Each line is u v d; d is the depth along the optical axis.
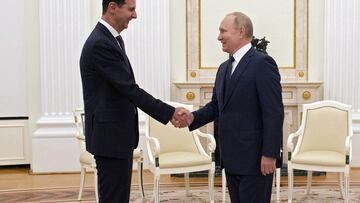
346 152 4.66
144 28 6.47
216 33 6.58
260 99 2.85
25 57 6.70
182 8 6.58
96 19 6.53
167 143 5.07
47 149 6.37
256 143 2.90
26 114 6.74
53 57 6.38
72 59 6.41
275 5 6.56
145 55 6.48
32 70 6.43
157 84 6.52
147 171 6.47
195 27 6.57
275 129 2.81
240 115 2.91
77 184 5.80
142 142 6.46
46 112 6.41
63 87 6.41
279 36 6.59
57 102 6.42
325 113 5.11
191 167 4.73
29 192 5.46
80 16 6.41
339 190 5.38
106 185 2.95
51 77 6.39
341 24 6.45
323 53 6.59
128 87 2.87
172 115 3.07
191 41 6.58
